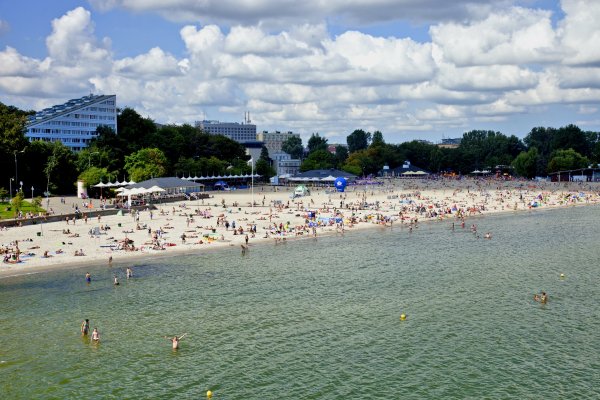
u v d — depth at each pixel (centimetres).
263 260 9894
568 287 8038
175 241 11444
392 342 5922
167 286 8038
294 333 6172
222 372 5216
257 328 6319
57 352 5631
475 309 7012
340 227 13738
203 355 5584
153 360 5462
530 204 19388
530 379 5084
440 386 4959
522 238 12506
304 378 5103
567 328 6334
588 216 16900
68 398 4744
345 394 4819
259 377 5122
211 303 7238
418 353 5647
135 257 9962
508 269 9225
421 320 6594
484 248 11212
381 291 7844
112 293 7644
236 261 9781
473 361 5456
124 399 4734
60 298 7381
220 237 11806
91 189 19888
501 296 7588
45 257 9656
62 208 15612
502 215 17200
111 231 12325
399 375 5166
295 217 15300
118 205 16600
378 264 9619
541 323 6494
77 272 8788
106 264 9369
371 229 13812
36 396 4775
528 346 5816
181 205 17688
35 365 5338
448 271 9088
